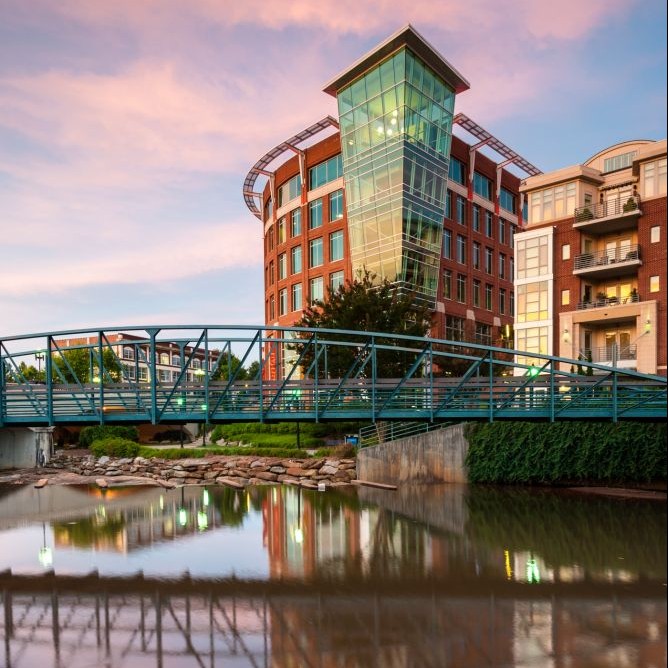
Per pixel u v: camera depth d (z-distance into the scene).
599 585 14.23
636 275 39.81
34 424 26.75
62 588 14.70
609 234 41.34
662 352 35.81
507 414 24.31
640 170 38.50
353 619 12.33
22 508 25.91
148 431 64.56
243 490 30.17
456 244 52.78
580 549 17.48
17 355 27.28
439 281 49.28
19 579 15.41
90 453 45.03
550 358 24.05
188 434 64.00
